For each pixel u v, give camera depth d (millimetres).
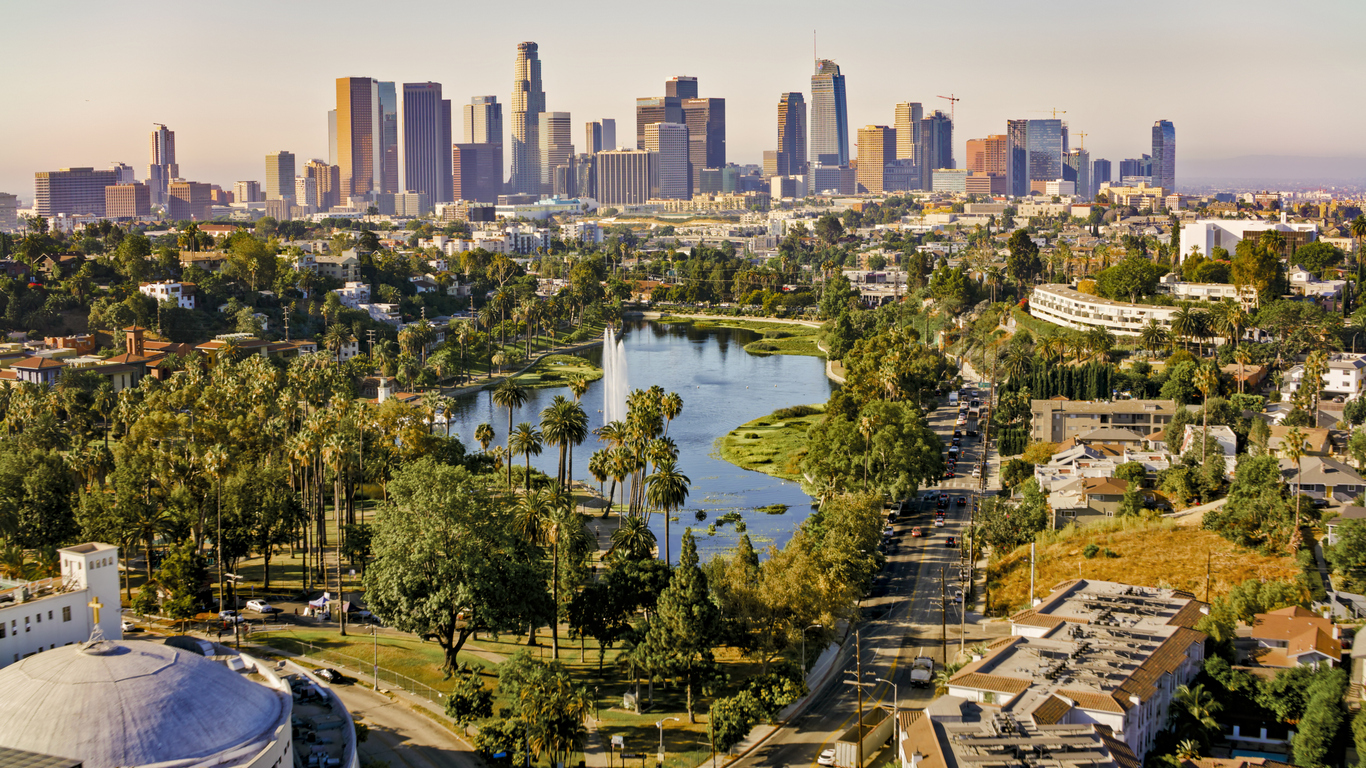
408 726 147750
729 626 167375
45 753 110625
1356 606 176375
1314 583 183625
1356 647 153500
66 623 148875
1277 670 152875
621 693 162500
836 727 152000
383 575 162250
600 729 150125
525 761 135500
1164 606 171250
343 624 181250
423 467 167875
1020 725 130625
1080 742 125812
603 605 170125
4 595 147875
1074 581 187125
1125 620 165125
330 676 161125
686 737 148625
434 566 162500
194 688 121500
